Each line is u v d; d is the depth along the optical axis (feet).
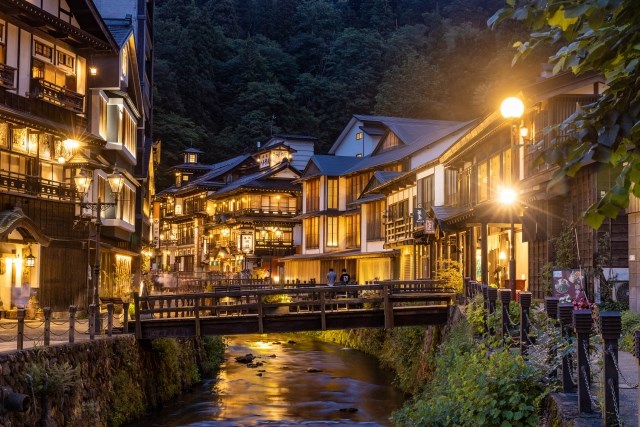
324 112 337.11
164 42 337.93
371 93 332.19
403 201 143.13
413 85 281.74
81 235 99.96
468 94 275.18
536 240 74.43
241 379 95.30
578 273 62.80
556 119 71.41
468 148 96.53
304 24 399.85
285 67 368.48
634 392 31.63
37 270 90.27
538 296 75.36
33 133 90.12
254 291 77.25
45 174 93.86
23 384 43.09
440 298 82.43
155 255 289.53
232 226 244.83
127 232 126.31
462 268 98.63
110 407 60.70
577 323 27.09
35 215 90.94
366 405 77.87
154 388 75.25
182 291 137.28
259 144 280.31
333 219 190.19
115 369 64.49
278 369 104.73
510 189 69.97
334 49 360.48
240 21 419.95
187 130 312.29
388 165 151.64
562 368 30.71
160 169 313.94
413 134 166.50
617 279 63.52
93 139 99.71
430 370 76.64
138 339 73.26
